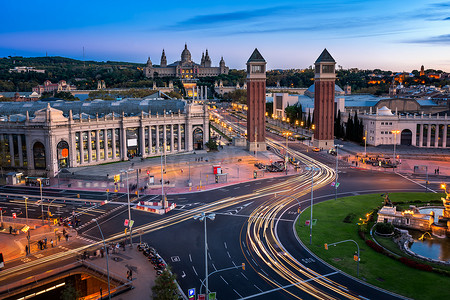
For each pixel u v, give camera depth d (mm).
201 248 85625
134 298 66000
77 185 139125
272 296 65875
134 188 133625
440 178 144750
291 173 156125
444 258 79250
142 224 100938
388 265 76375
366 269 74875
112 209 112938
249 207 113625
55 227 99375
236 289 68375
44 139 151125
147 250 83438
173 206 109625
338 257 80250
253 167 167125
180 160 178750
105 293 69000
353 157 184875
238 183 141125
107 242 89438
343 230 94562
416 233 92562
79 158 163750
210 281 71250
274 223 100375
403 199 117250
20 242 90188
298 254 82125
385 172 155625
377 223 92625
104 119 170500
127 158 179500
